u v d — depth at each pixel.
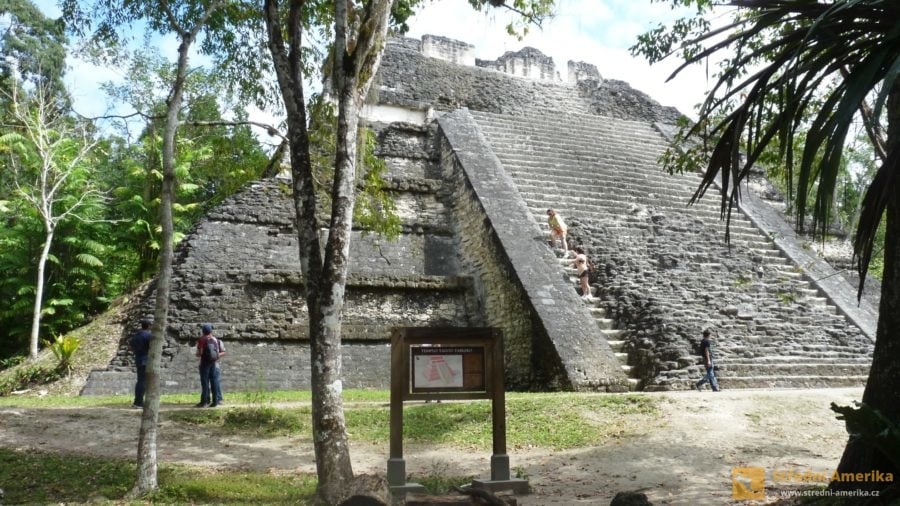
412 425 9.80
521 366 13.59
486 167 17.95
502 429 6.67
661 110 26.08
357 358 14.78
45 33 24.17
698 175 21.00
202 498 6.48
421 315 15.73
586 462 7.96
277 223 16.36
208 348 11.24
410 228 17.25
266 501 6.32
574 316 13.34
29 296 20.98
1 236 21.05
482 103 23.56
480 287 15.84
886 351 5.34
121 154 23.20
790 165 5.11
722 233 18.12
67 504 6.26
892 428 4.72
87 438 8.87
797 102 5.00
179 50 7.55
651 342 12.72
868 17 4.73
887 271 5.39
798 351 13.73
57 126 20.50
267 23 6.94
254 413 10.27
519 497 6.54
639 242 16.75
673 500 6.31
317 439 6.16
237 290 14.73
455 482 6.93
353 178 6.74
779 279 16.38
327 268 6.41
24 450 8.07
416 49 25.08
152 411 6.88
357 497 4.35
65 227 21.16
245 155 8.97
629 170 20.27
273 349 14.45
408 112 22.00
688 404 10.04
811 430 9.09
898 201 5.31
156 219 22.11
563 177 18.81
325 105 8.75
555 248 15.64
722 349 13.02
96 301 22.33
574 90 26.30
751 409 9.84
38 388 13.89
